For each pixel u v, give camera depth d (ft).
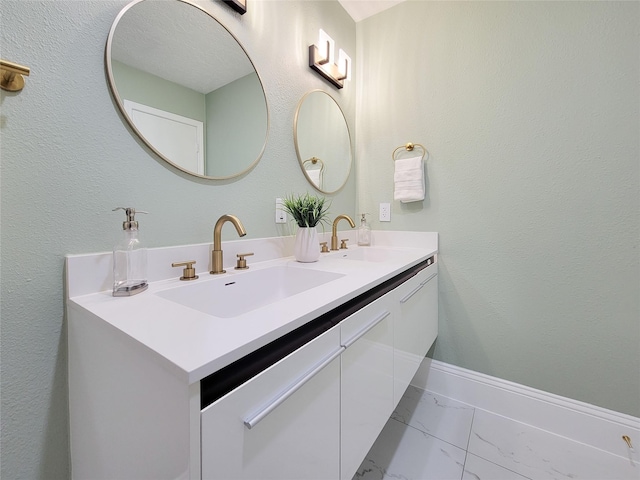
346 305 2.74
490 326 4.92
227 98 3.63
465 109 4.98
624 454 3.95
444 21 5.16
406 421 4.72
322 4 5.20
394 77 5.72
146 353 1.55
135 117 2.78
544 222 4.42
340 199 5.79
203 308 2.92
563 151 4.24
